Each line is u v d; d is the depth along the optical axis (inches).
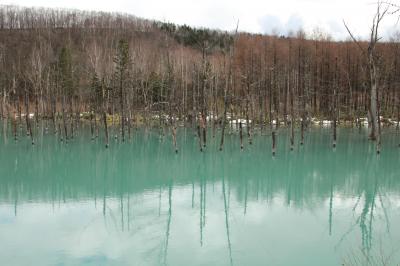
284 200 824.9
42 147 1513.3
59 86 1891.0
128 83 1806.1
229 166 1181.7
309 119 1941.4
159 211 754.2
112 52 2281.0
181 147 1525.6
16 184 978.1
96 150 1464.1
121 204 801.6
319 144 1545.3
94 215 726.5
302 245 581.0
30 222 682.2
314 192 886.4
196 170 1136.8
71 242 593.0
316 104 2406.5
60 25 4210.1
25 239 602.9
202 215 729.6
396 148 1429.6
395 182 975.6
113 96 1850.4
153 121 2202.3
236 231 642.8
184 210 761.0
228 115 2368.4
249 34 3127.5
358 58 2460.6
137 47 2402.8
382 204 789.2
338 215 723.4
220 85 2198.6
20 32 3376.0
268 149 1451.8
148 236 619.2
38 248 568.7
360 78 2383.1
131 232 637.3
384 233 625.3
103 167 1188.5
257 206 783.7
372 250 557.9
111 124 2186.3
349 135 1782.7
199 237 617.3
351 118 2235.5
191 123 2133.4
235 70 2181.3
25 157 1330.0
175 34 3115.2
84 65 2282.2
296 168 1143.0
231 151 1419.8
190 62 2159.2
